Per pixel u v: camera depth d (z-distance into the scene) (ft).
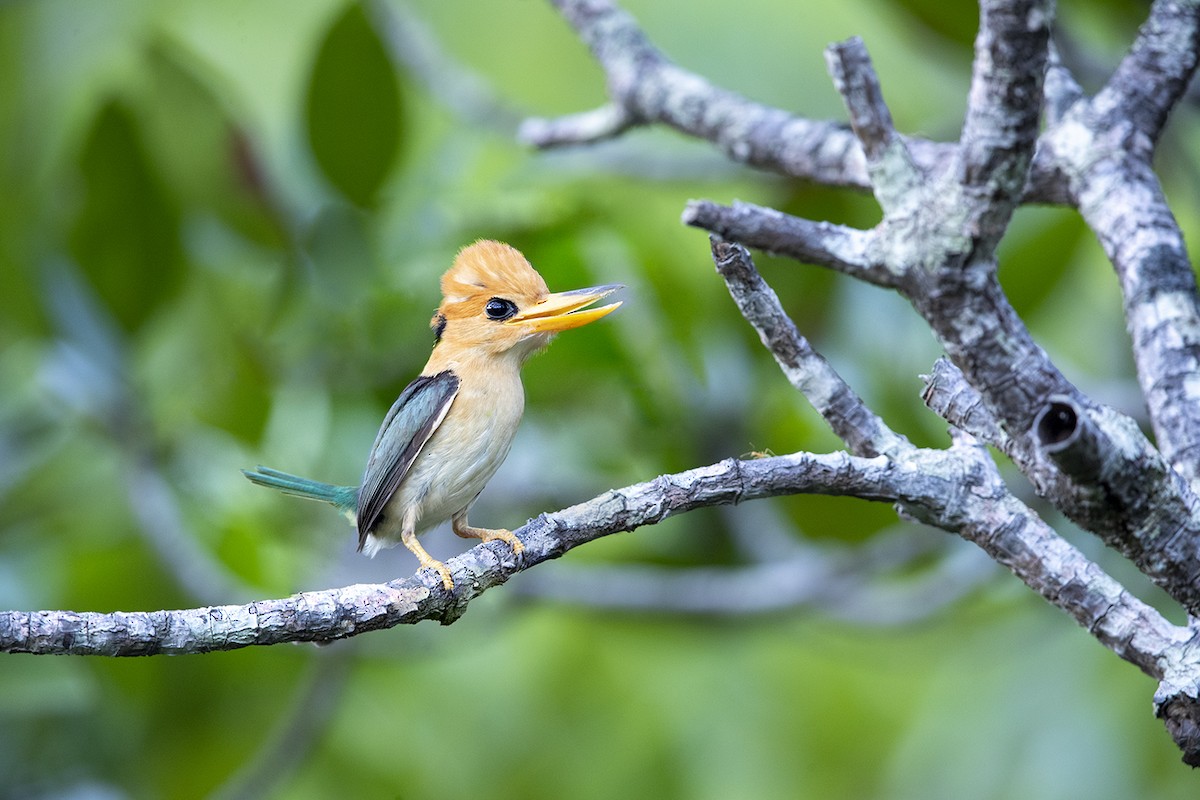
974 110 14.97
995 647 39.65
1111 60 31.58
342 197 34.73
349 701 39.27
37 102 41.68
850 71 15.88
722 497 17.12
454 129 37.83
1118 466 14.84
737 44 45.50
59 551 36.27
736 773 39.45
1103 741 34.60
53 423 37.50
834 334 33.58
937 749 37.58
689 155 36.65
